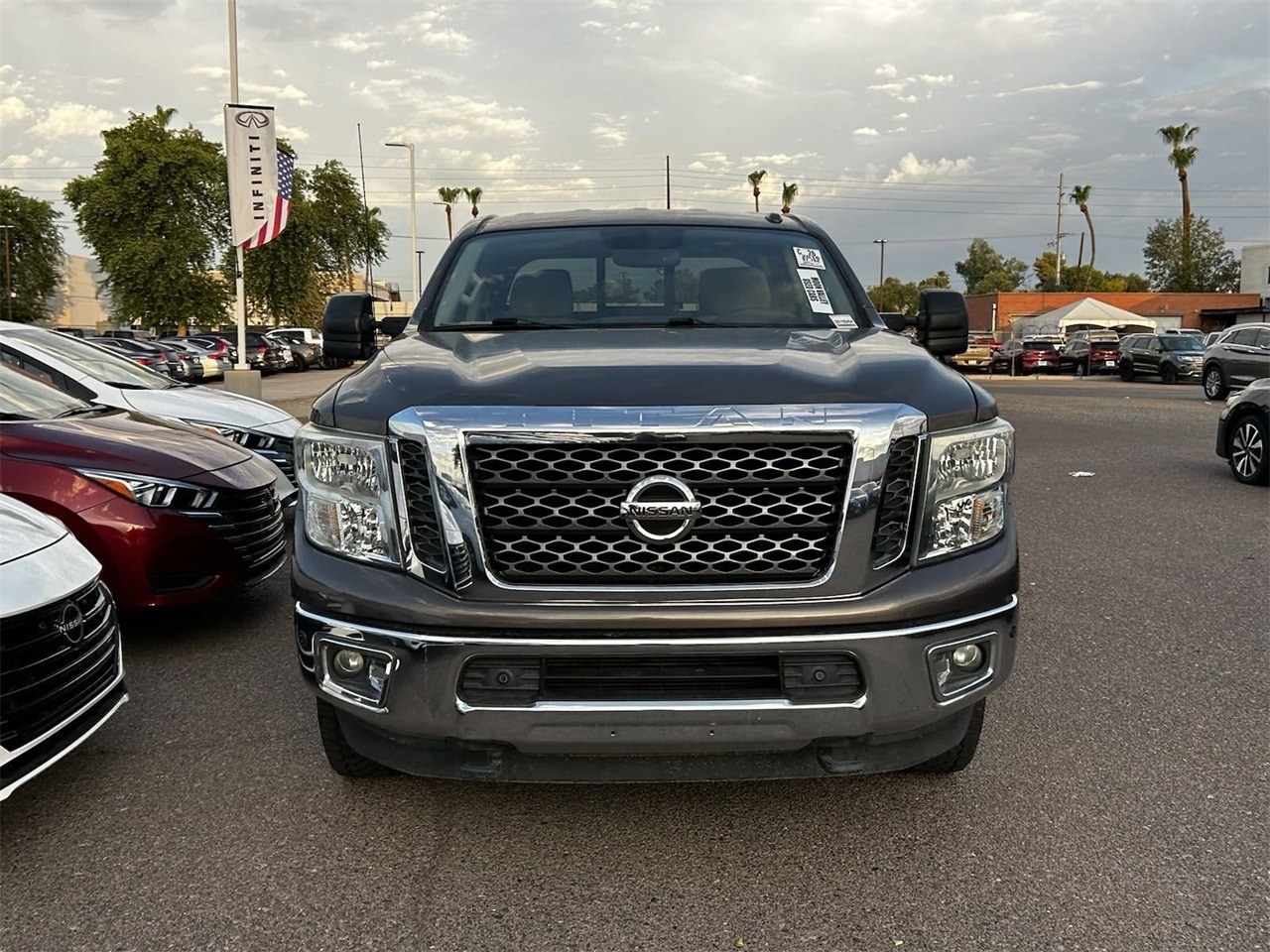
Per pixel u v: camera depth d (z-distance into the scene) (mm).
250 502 5070
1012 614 2742
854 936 2514
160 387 7508
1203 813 3125
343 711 2756
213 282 47875
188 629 5164
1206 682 4285
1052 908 2621
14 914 2623
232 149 14516
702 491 2555
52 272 64688
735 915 2609
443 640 2539
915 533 2635
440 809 3193
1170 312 62281
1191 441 13391
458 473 2535
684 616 2492
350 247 56094
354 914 2621
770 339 3297
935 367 2969
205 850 2947
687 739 2537
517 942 2502
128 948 2479
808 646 2520
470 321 3838
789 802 3229
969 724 3154
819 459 2559
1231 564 6383
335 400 2865
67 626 3098
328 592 2666
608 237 4254
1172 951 2430
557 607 2516
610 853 2928
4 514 3314
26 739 2916
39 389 5422
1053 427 15383
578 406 2549
